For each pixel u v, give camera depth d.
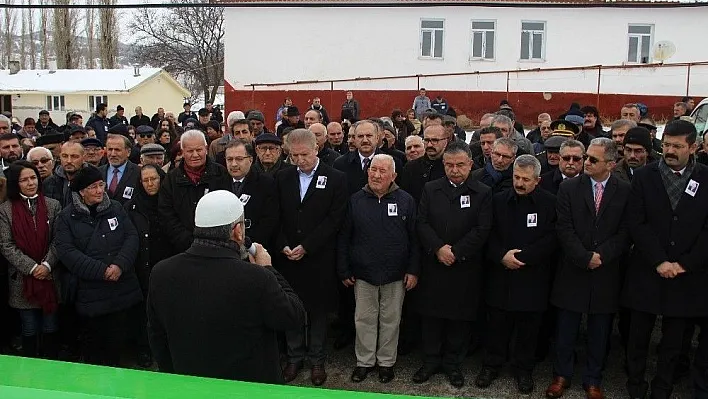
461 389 4.78
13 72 34.28
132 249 4.79
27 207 4.85
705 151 5.85
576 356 5.35
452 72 24.66
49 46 45.16
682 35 24.06
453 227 4.72
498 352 4.86
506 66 24.56
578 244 4.37
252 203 4.85
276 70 24.83
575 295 4.48
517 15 24.34
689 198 4.16
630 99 24.09
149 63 45.16
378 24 24.50
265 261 3.13
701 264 4.12
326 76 24.75
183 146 4.83
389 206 4.85
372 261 4.81
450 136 6.78
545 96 24.25
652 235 4.23
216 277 2.66
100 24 43.78
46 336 5.02
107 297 4.72
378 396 1.81
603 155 4.37
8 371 1.90
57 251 4.66
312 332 4.91
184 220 4.80
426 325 4.93
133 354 5.49
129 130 12.86
